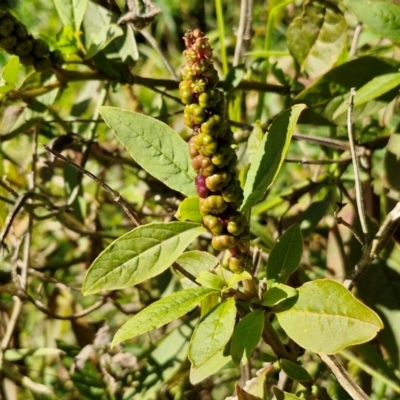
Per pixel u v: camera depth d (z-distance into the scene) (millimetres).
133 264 427
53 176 768
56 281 687
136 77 637
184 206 426
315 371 629
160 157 449
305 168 818
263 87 661
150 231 429
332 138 641
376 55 554
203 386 684
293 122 429
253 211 667
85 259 803
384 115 636
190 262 493
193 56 388
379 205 613
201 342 406
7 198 672
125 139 448
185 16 1204
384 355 600
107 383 654
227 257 476
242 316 454
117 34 580
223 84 647
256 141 472
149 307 418
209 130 390
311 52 613
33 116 632
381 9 521
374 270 551
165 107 698
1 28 558
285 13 891
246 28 689
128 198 770
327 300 409
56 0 594
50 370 748
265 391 472
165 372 642
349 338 398
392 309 541
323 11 599
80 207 705
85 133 712
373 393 638
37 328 823
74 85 928
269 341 464
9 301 826
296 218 663
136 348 745
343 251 585
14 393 699
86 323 733
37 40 578
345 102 557
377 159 721
